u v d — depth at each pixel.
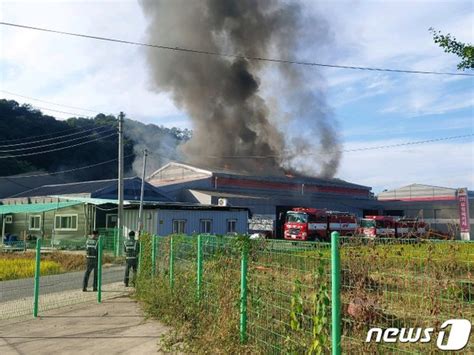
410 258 3.76
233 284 6.21
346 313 4.07
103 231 26.94
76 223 32.47
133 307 9.82
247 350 5.52
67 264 19.80
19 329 8.14
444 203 52.94
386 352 3.77
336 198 62.19
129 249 13.24
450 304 3.48
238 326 5.97
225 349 5.78
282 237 43.81
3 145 70.56
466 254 3.60
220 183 51.31
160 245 10.37
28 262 19.66
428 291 3.59
